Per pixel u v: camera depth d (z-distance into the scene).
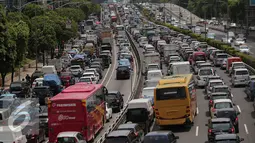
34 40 146.12
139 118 63.78
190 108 64.19
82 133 57.88
